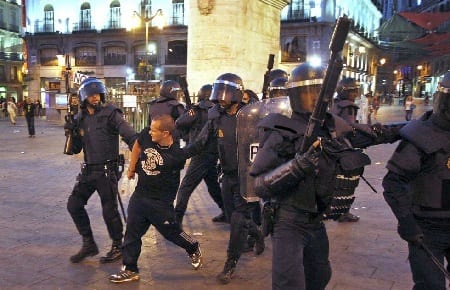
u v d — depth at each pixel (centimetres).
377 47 5172
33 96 4991
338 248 510
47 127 2545
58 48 4875
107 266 461
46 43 4916
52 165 1107
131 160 423
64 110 2922
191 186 570
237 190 431
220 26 1041
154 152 405
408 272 444
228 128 434
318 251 284
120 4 4662
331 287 409
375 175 962
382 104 5044
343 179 256
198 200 740
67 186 849
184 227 593
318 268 285
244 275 440
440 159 266
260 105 375
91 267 458
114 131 461
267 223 271
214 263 468
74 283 420
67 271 447
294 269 256
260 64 1148
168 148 407
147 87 1476
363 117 1585
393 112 3544
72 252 498
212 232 572
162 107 660
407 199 271
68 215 645
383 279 427
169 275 440
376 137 316
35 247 512
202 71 1062
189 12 1088
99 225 597
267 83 536
